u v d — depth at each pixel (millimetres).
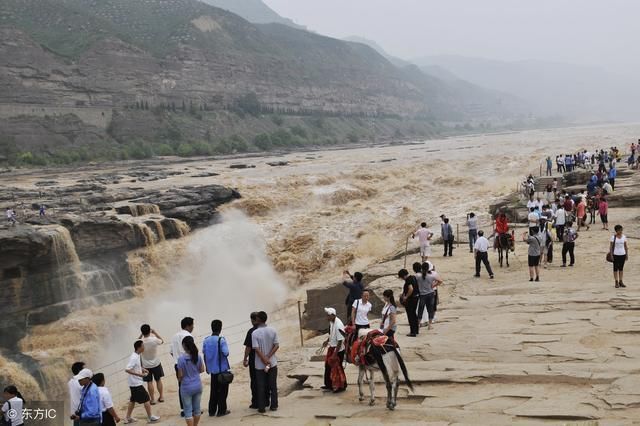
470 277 21641
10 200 48969
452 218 45000
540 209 26719
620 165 51062
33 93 110000
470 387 11445
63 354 32281
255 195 53594
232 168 81375
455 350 13508
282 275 43219
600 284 18547
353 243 44438
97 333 35125
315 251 44344
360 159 92250
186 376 11109
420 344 14180
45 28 147250
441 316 16688
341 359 12320
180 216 45844
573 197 30734
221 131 143500
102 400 10656
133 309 38094
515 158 75062
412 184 59500
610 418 9227
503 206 38469
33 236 32812
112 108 126062
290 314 38062
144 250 40781
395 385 10781
